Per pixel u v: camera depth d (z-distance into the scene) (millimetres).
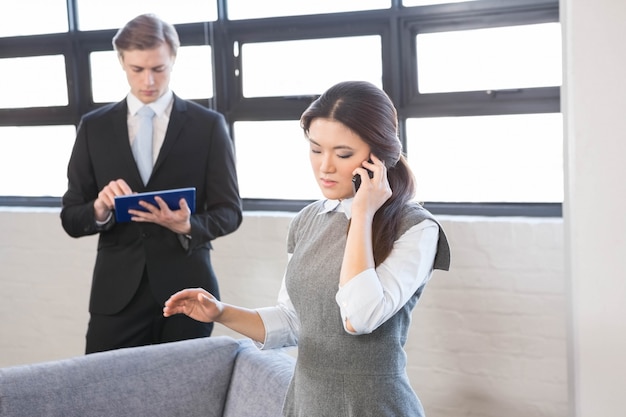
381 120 1853
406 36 3564
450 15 3457
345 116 1834
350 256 1776
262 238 3775
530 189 3453
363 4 3643
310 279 1918
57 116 4285
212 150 3172
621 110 2463
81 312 4184
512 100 3408
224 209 3145
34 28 4285
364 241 1782
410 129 3637
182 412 2576
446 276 3428
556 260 3258
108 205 2932
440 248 1909
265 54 3859
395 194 1904
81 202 3148
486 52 3443
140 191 3094
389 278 1804
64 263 4180
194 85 4004
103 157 3119
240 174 4008
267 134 3928
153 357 2592
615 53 2447
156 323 3119
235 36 3900
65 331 4230
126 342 3086
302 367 1935
